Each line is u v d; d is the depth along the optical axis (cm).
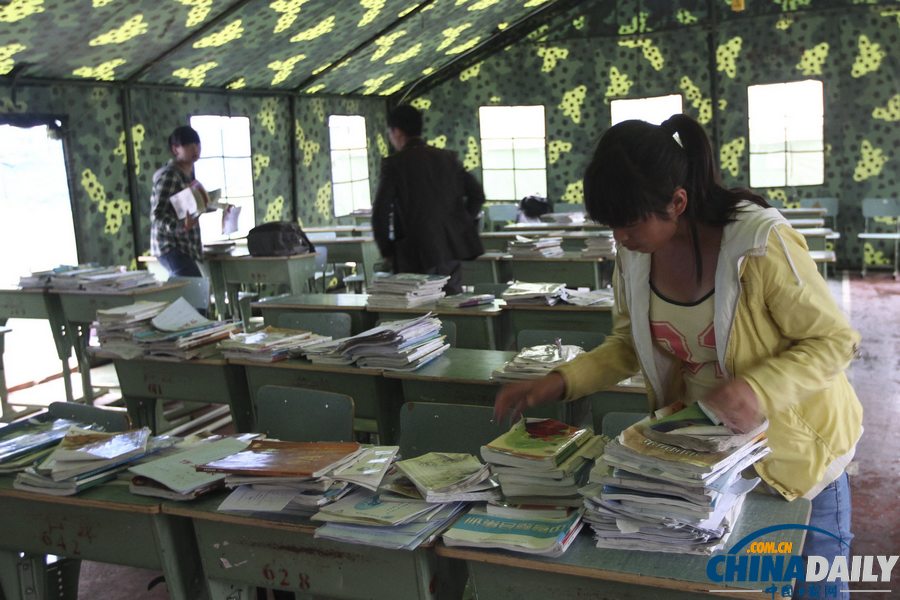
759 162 1026
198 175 840
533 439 193
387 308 453
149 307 407
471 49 1100
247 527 203
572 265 632
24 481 229
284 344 370
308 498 195
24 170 677
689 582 154
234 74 829
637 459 161
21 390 595
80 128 695
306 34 790
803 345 150
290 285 657
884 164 971
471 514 185
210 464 209
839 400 162
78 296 535
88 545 225
